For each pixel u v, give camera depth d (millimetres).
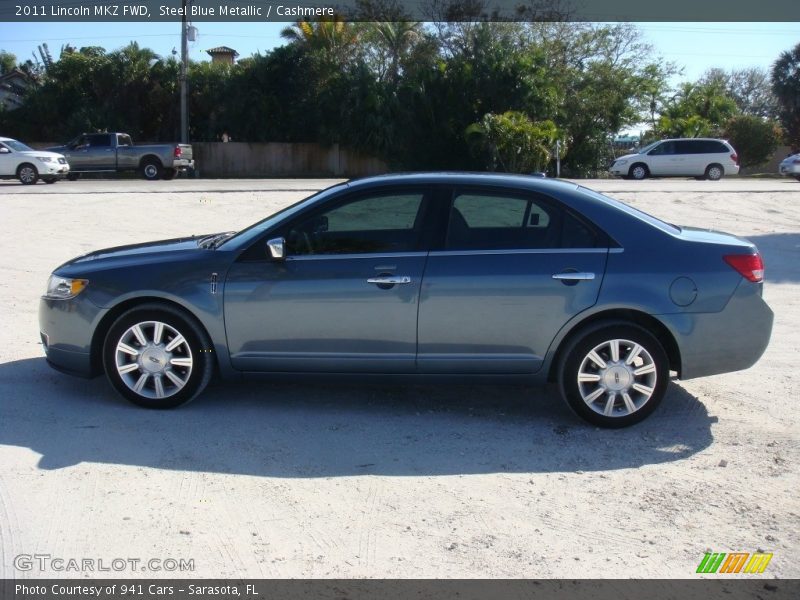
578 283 5238
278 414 5617
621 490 4465
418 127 40125
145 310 5500
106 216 15672
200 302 5438
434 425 5457
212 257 5535
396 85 42625
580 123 43156
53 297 5668
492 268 5289
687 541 3900
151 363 5551
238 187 23250
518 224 5414
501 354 5355
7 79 48500
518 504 4277
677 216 17109
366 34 44062
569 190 5484
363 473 4648
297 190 20438
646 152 33750
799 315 8852
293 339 5441
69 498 4234
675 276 5246
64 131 43344
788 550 3822
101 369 5773
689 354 5285
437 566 3643
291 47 43500
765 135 48188
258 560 3664
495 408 5828
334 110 42688
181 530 3924
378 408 5789
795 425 5453
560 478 4617
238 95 43344
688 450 5035
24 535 3844
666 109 47469
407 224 5461
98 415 5492
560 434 5301
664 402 5910
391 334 5367
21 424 5293
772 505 4285
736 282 5277
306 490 4406
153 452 4879
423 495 4371
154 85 43969
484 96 39094
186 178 35250
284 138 44375
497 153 34781
